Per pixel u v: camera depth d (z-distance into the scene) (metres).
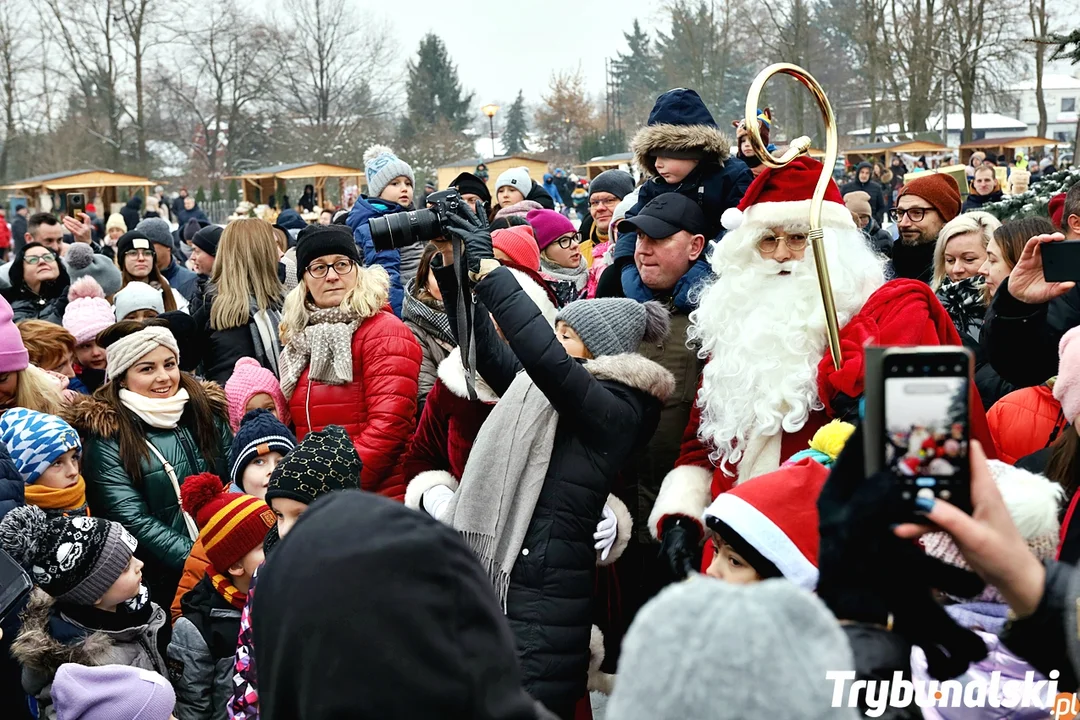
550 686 2.91
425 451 3.55
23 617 3.15
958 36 40.06
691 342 3.56
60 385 4.70
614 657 3.39
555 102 68.56
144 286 6.51
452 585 1.20
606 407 2.88
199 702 3.29
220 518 3.33
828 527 1.46
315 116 64.31
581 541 2.96
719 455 3.17
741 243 3.25
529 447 2.97
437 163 59.25
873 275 3.25
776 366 3.09
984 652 1.51
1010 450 3.10
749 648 1.06
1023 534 2.05
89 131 53.88
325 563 1.19
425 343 4.58
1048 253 2.52
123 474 4.14
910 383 1.39
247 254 5.24
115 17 54.81
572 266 5.86
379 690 1.15
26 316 6.83
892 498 1.40
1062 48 6.05
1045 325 2.97
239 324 5.18
